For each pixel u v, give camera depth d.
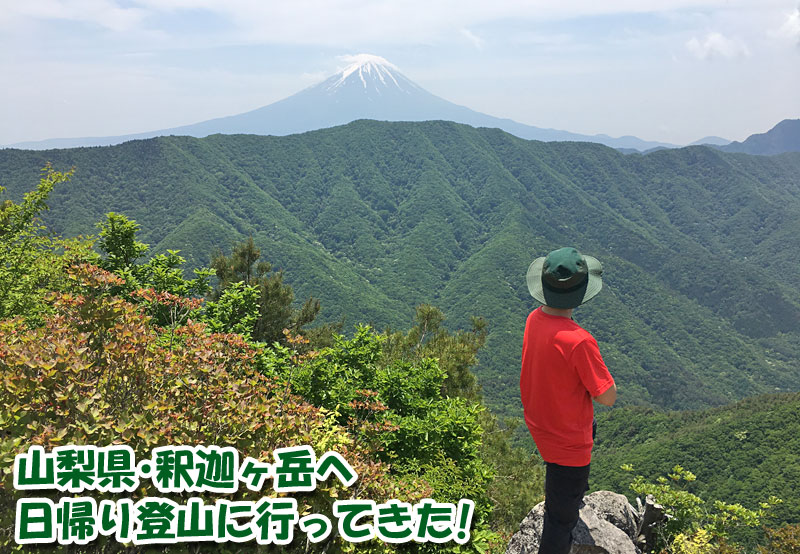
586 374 2.32
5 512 2.53
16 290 10.05
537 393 2.49
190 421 3.02
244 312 8.42
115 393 3.12
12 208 10.80
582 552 3.32
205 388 3.24
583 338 2.34
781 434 69.31
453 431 5.49
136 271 9.09
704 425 80.38
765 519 4.45
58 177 11.30
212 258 12.40
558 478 2.54
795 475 60.09
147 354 3.40
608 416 101.62
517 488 8.92
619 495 4.30
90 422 2.76
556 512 2.63
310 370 5.90
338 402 5.62
